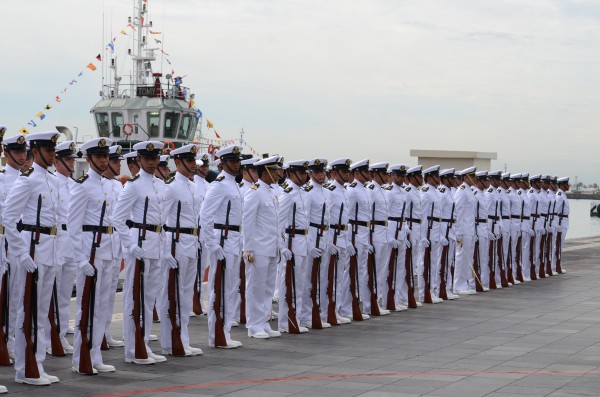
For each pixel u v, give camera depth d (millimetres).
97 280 15133
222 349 17328
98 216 15297
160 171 19750
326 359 16219
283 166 21438
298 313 19984
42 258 14414
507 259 29156
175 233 16672
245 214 18422
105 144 15422
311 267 20219
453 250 25891
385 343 18016
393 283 23016
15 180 15164
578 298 25547
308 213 20109
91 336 14914
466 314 22312
